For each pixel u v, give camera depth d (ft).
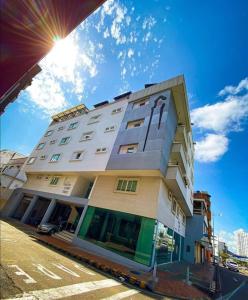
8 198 78.23
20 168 94.27
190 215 76.07
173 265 47.67
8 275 16.89
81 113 79.61
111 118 61.36
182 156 52.60
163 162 41.75
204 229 84.23
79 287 18.39
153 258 35.09
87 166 54.54
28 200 70.69
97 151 55.67
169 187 48.19
